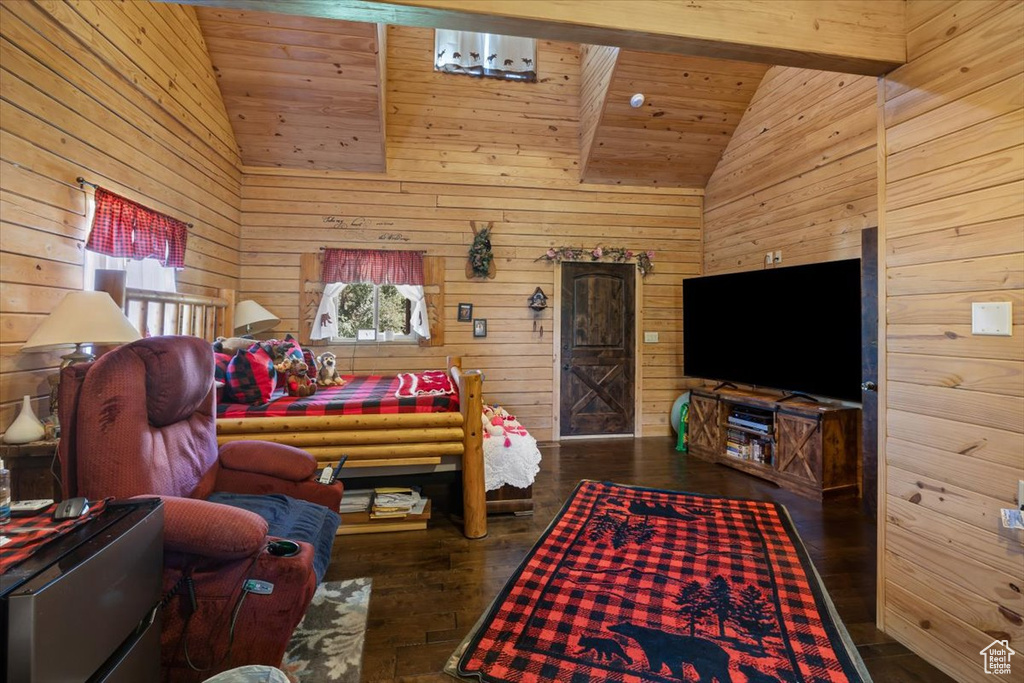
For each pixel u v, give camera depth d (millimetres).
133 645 1129
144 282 2945
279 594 1360
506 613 1942
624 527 2816
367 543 2635
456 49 4676
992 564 1497
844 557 2473
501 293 4965
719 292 4410
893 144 1825
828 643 1765
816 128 3760
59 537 1033
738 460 3996
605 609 1969
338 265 4574
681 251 5305
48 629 836
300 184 4602
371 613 1967
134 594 1119
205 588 1342
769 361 3902
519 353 5008
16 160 1917
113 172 2529
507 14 1444
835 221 3594
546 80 4898
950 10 1604
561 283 5090
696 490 3510
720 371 4395
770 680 1576
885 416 1876
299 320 4598
